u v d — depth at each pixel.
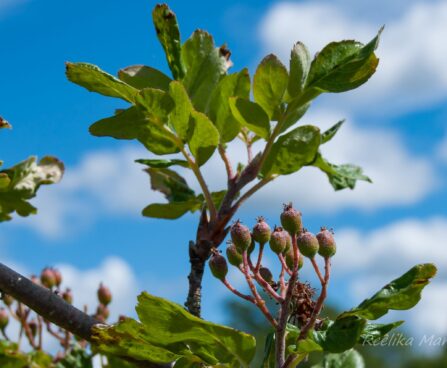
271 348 0.45
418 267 0.42
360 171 0.55
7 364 0.51
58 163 0.55
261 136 0.49
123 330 0.43
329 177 0.55
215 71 0.51
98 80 0.47
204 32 0.52
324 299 0.42
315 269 0.43
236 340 0.42
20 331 0.55
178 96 0.47
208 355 0.43
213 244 0.48
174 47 0.52
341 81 0.48
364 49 0.48
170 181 0.59
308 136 0.49
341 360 0.49
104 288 0.59
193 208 0.53
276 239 0.45
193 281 0.48
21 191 0.54
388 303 0.42
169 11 0.52
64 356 0.54
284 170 0.49
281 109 0.49
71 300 0.58
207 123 0.48
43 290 0.45
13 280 0.45
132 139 0.48
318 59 0.48
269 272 0.46
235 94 0.51
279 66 0.48
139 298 0.42
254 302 0.44
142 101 0.47
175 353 0.43
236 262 0.44
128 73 0.51
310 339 0.42
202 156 0.48
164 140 0.48
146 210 0.53
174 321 0.42
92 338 0.44
